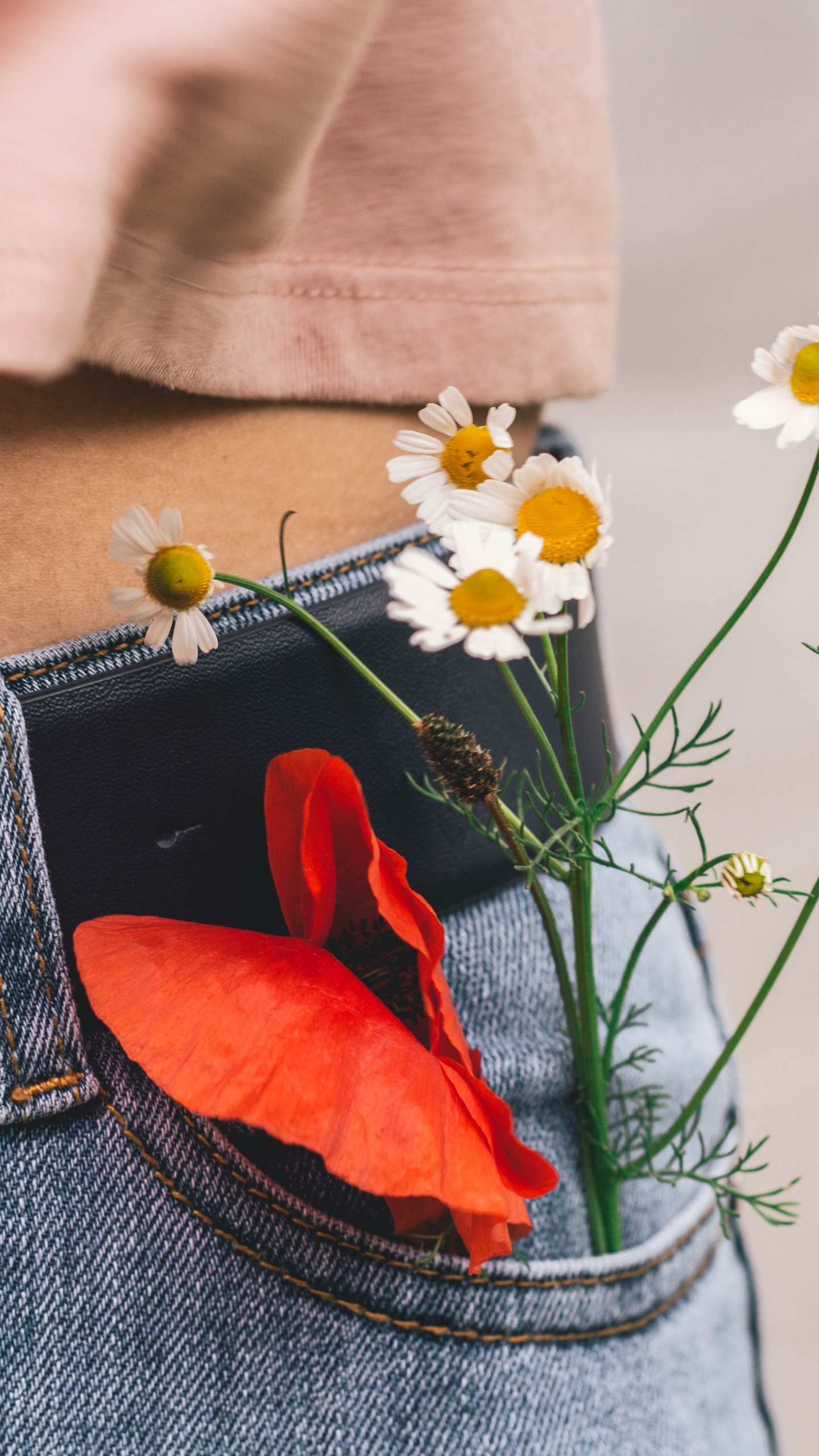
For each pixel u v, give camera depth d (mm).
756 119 3148
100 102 363
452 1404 406
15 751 385
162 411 405
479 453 370
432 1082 366
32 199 360
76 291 365
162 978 371
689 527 2129
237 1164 394
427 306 424
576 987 435
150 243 378
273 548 417
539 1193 367
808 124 3168
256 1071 361
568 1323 420
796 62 3168
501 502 362
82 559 401
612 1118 445
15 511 395
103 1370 389
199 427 408
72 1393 388
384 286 419
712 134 3129
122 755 394
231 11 365
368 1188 356
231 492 413
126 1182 391
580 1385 421
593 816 381
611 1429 424
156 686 396
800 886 1491
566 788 381
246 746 404
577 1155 432
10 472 394
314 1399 399
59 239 362
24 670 389
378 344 421
